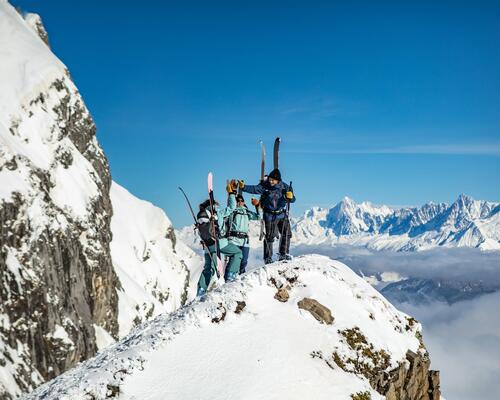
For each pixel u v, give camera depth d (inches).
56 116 2866.6
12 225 1943.9
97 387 358.6
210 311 420.8
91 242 2701.8
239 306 433.1
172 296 5044.3
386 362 430.6
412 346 470.9
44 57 2957.7
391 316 483.2
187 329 406.6
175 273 5447.8
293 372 380.5
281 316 431.8
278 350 395.5
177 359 381.4
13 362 1678.2
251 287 453.4
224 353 388.5
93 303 2659.9
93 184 2977.4
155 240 5487.2
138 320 3454.7
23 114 2628.0
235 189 561.9
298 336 414.6
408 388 443.5
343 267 526.6
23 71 2773.1
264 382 367.9
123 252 4594.0
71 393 356.5
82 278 2518.5
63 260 2305.6
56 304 2052.2
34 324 1882.4
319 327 429.4
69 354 2009.1
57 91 2935.5
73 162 2901.1
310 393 369.4
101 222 2935.5
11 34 2987.2
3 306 1793.8
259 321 422.6
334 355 410.0
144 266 4859.7
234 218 555.8
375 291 506.3
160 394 355.3
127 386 359.9
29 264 1957.4
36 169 2342.5
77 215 2623.0
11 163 2134.6
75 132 3107.8
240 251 556.1
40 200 2199.8
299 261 500.4
